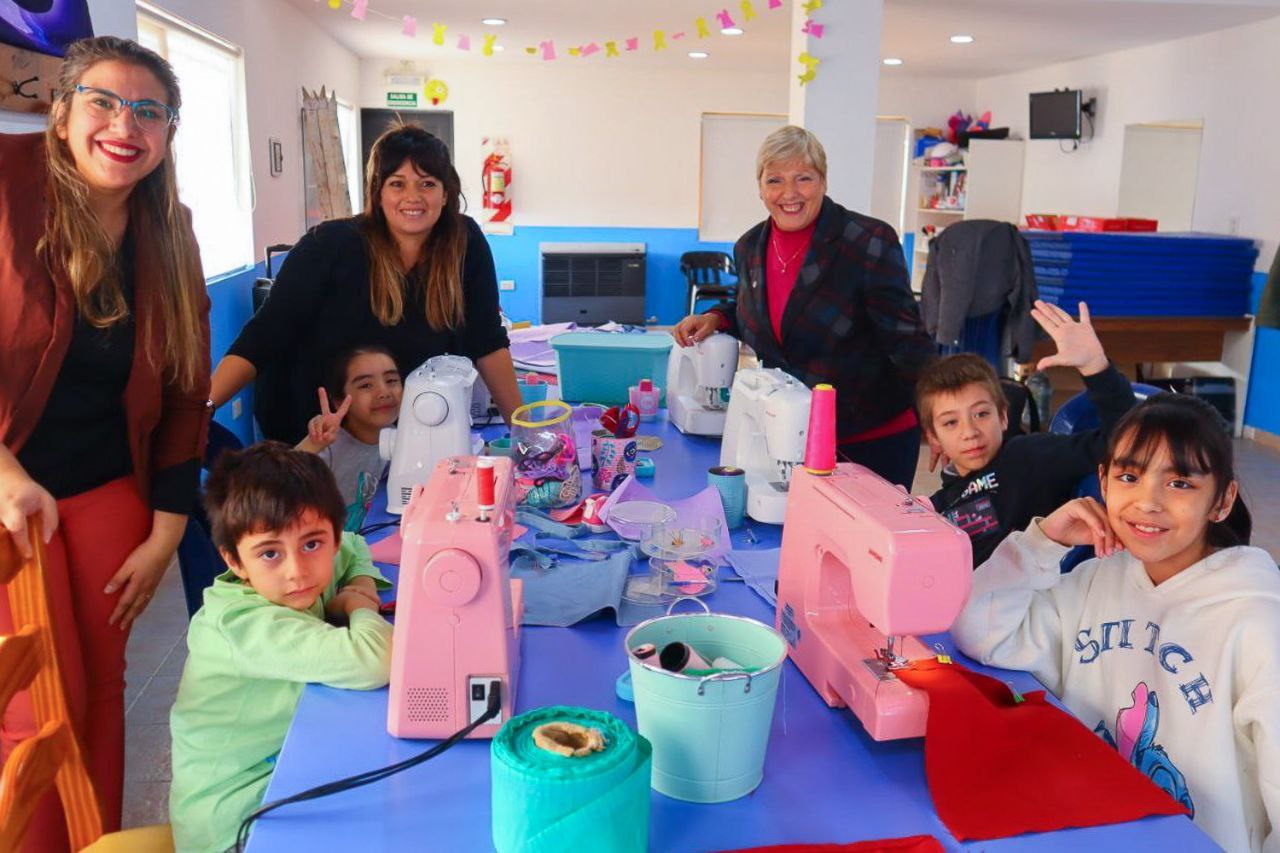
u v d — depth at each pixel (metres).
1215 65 6.48
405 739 1.14
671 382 2.70
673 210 9.45
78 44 1.51
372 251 2.17
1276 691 1.20
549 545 1.71
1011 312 5.23
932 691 1.13
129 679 2.82
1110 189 7.64
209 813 1.26
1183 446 1.27
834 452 1.31
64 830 1.65
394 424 2.14
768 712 1.04
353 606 1.41
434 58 8.76
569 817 0.88
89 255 1.55
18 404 1.54
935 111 9.66
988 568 1.39
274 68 5.66
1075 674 1.41
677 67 9.00
